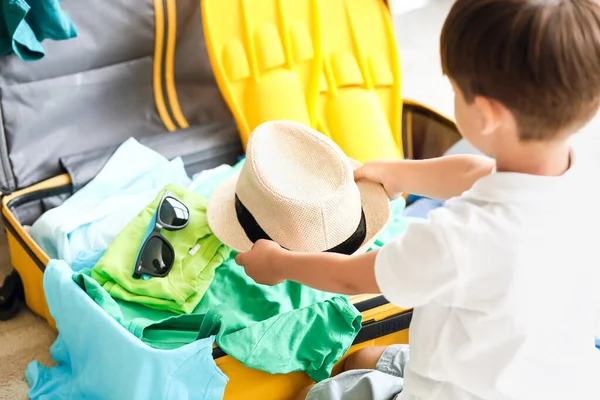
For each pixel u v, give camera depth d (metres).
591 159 0.75
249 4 1.35
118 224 1.19
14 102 1.25
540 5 0.62
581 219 0.72
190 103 1.48
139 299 1.04
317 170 1.06
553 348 0.75
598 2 0.64
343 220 1.02
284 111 1.36
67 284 1.00
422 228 0.70
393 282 0.71
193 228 1.12
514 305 0.70
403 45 2.08
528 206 0.69
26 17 1.14
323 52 1.42
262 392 1.00
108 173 1.28
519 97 0.65
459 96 0.69
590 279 0.75
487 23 0.64
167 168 1.32
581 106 0.65
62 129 1.33
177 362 0.90
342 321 1.00
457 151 1.39
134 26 1.36
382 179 1.04
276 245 0.86
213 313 0.97
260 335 0.96
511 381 0.75
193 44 1.45
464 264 0.68
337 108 1.42
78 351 1.03
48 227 1.17
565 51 0.62
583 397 0.79
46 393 1.07
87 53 1.31
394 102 1.47
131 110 1.41
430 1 2.27
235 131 1.45
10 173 1.27
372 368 1.02
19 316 1.26
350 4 1.44
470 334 0.74
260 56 1.36
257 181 1.02
